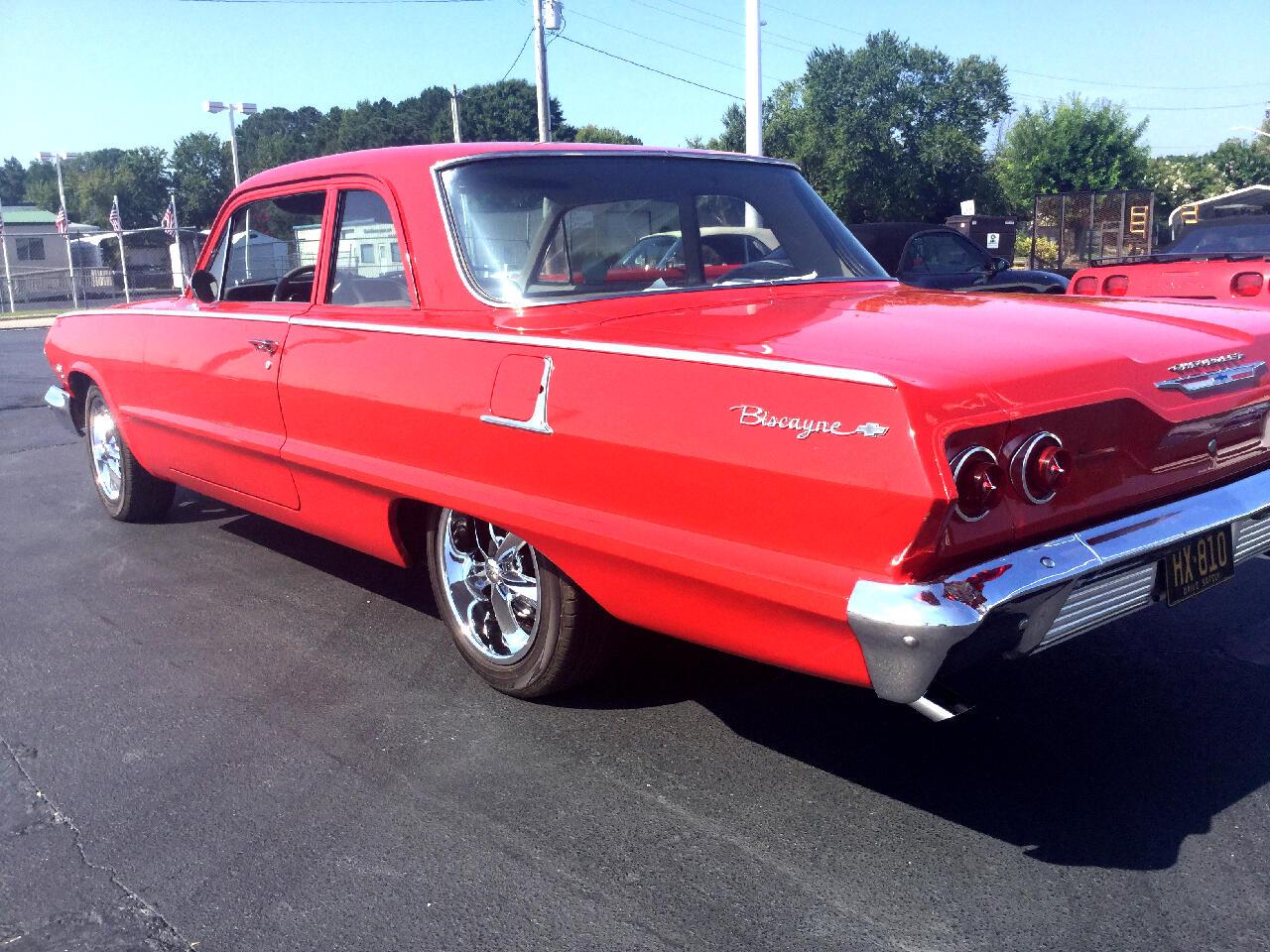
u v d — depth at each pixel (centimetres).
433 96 6906
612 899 261
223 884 272
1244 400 294
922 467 226
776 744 334
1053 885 262
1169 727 339
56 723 362
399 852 283
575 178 352
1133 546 264
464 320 336
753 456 252
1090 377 259
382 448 358
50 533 592
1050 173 5034
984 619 233
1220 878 262
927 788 307
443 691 376
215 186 8581
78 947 249
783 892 262
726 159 394
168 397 481
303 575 505
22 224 5650
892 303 332
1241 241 891
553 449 298
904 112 5525
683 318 313
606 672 385
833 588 240
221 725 356
